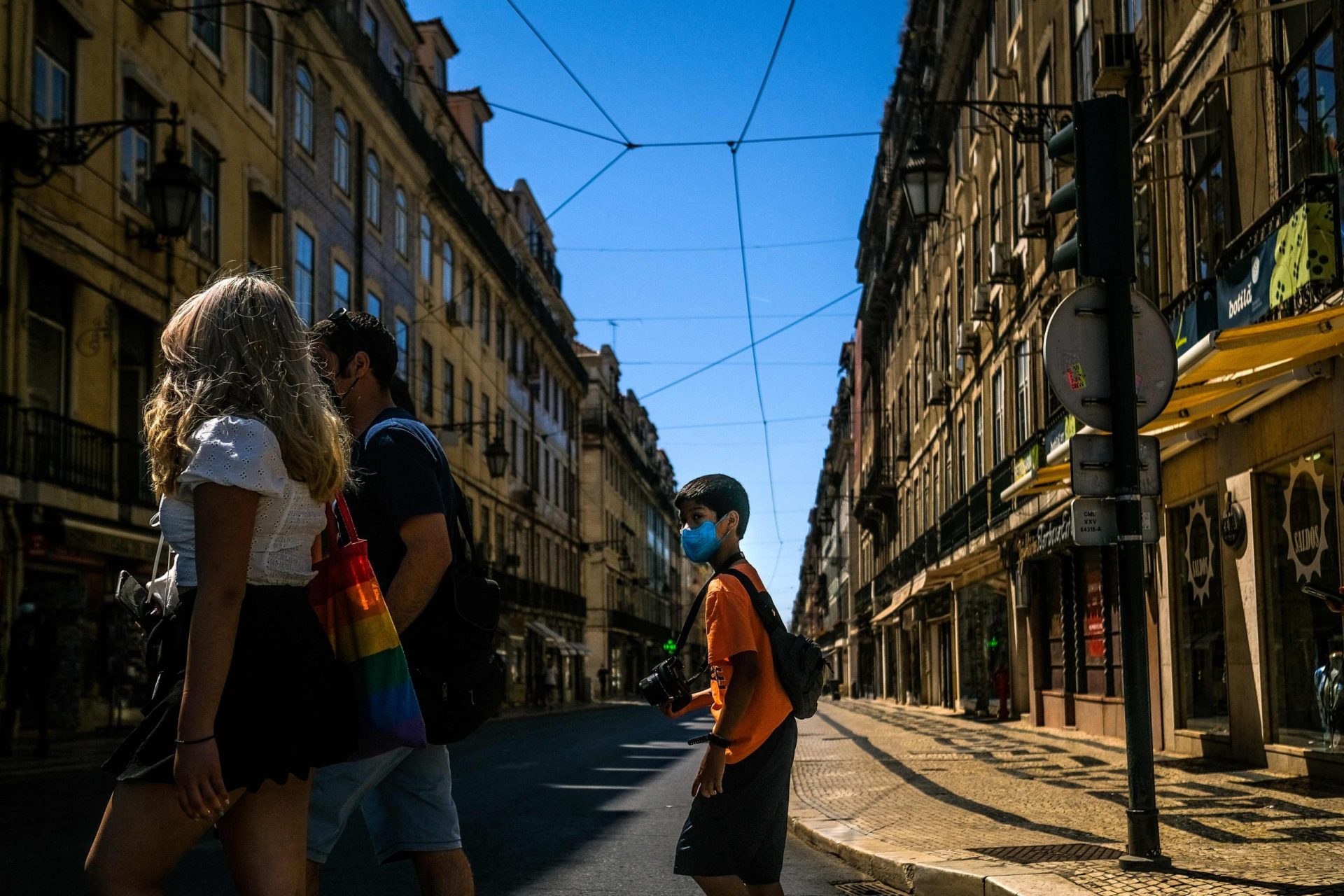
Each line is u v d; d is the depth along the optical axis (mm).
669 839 7934
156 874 2314
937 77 29453
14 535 15812
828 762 13547
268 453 2369
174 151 17125
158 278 19969
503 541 44312
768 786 3543
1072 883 5238
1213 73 12031
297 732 2365
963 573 27469
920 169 14680
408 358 33656
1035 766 12258
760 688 3559
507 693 43312
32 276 16875
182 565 2432
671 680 3783
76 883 6008
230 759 2283
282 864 2406
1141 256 14703
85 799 9867
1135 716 5809
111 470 18078
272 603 2398
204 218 21453
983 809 8570
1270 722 10914
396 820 3518
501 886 6145
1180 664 13562
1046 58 19562
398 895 5828
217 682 2252
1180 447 12789
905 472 40906
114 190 18781
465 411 39625
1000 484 23047
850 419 66500
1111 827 7387
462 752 17344
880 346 49812
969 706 28109
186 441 2379
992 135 24328
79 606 17344
